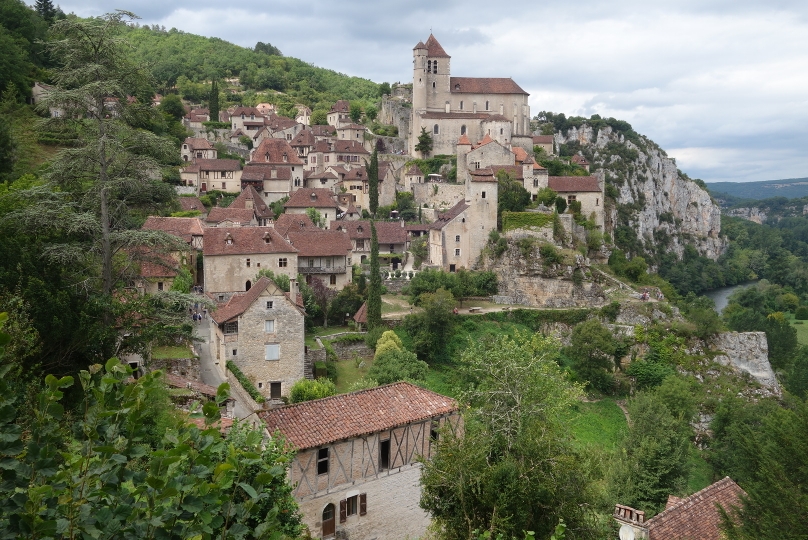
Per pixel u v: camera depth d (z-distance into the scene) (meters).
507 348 49.94
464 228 111.31
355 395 40.41
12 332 26.92
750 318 129.50
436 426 41.25
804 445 34.28
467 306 102.94
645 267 136.62
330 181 147.88
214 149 153.50
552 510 27.69
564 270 106.50
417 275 102.31
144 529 13.11
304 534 34.47
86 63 40.78
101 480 13.20
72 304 37.19
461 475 27.86
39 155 92.69
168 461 13.45
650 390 78.38
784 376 108.44
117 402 14.34
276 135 179.25
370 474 38.44
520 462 29.16
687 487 55.16
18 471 12.37
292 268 88.06
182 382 52.72
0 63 111.62
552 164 147.38
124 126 41.12
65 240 41.19
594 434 76.38
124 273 42.53
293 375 63.84
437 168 151.50
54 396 13.37
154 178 46.62
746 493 37.28
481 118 156.38
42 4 153.62
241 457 16.98
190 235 94.06
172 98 174.88
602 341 87.44
